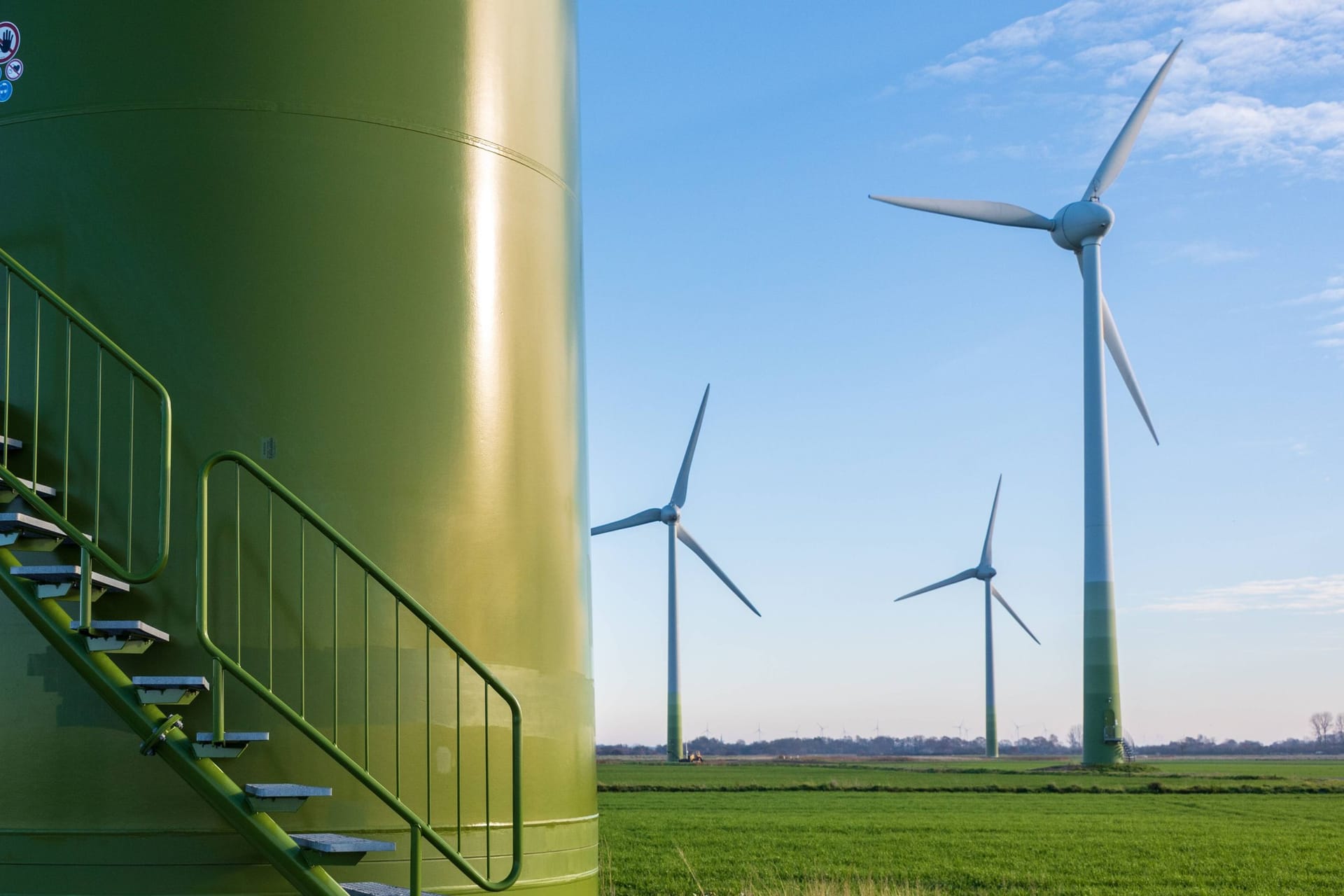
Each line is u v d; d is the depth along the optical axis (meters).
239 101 10.69
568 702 11.80
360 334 10.77
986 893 28.52
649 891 27.05
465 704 10.74
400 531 10.66
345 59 11.03
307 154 10.80
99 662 9.05
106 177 10.57
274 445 10.36
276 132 10.73
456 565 10.89
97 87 10.70
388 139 11.11
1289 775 94.06
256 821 8.91
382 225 10.99
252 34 10.80
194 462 10.23
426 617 9.22
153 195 10.54
